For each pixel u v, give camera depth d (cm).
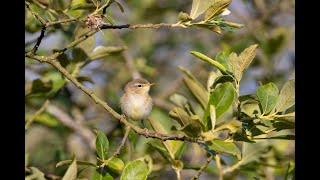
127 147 1064
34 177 971
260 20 1477
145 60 1586
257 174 1030
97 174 738
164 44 1636
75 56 1077
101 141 752
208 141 634
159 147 870
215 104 671
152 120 917
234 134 673
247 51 693
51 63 831
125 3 1558
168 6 1603
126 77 1508
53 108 1391
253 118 666
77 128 1404
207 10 736
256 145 1025
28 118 1301
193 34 1614
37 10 1092
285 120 650
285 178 862
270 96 668
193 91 916
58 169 1146
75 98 1491
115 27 773
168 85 1581
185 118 672
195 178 739
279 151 1135
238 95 682
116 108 1434
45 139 1445
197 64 1576
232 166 1014
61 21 809
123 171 705
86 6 921
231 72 702
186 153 1200
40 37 825
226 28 750
